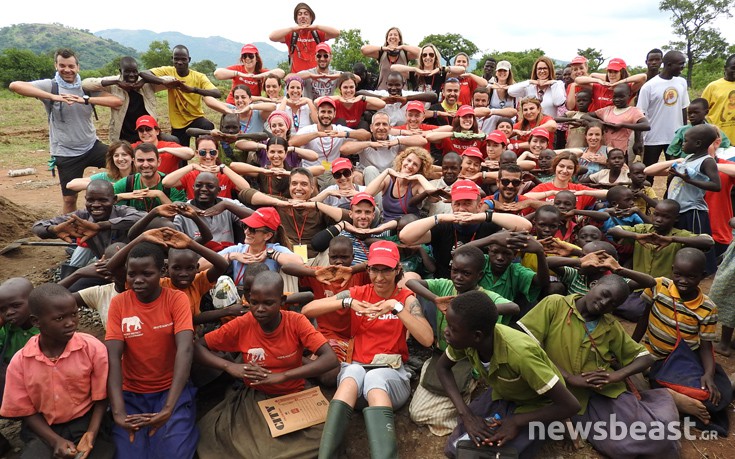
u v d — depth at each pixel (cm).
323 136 786
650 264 569
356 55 3581
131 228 486
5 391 358
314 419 398
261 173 709
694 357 439
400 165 686
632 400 395
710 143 617
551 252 514
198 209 537
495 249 468
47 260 736
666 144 864
